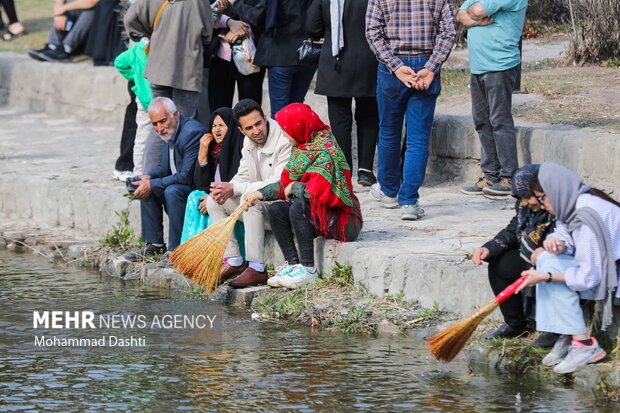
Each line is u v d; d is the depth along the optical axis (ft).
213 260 48.62
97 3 94.27
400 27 52.60
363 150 61.00
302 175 48.44
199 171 52.80
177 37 59.62
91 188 63.72
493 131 58.59
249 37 63.26
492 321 42.96
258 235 50.26
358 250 48.16
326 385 39.01
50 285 54.39
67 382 39.81
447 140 63.87
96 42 93.76
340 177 48.29
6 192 68.49
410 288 46.29
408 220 53.83
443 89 71.46
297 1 61.57
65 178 67.05
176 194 53.67
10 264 59.11
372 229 52.13
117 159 66.85
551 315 38.70
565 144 58.03
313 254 49.34
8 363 41.98
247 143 50.16
